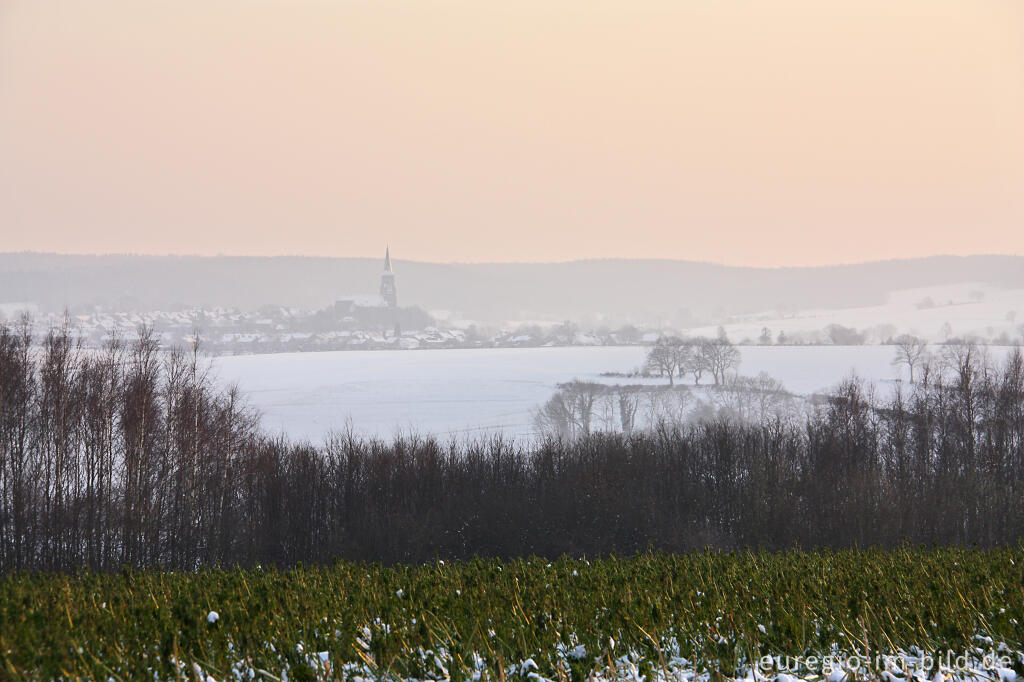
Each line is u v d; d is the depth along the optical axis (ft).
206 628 82.69
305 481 364.58
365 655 75.82
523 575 112.78
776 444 395.96
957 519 333.21
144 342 351.25
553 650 77.51
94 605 91.40
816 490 345.10
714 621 87.71
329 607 92.68
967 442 409.69
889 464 392.68
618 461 378.53
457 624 84.79
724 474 370.12
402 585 107.34
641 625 85.56
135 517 305.32
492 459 406.21
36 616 83.30
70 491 317.22
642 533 334.03
